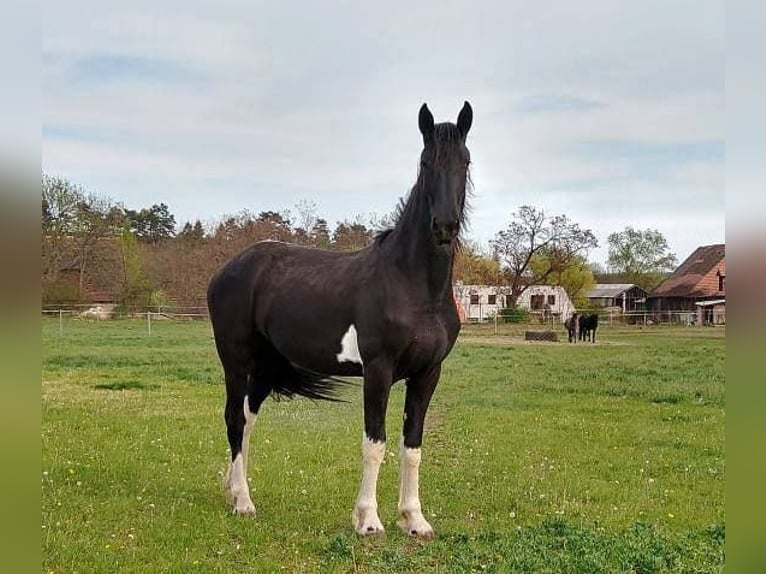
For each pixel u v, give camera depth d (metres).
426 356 5.27
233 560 4.75
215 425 9.87
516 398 13.02
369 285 5.36
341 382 6.53
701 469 7.62
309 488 6.64
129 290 38.91
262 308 6.07
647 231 71.06
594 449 8.64
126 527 5.27
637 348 24.62
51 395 12.54
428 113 5.13
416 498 5.43
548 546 4.92
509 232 50.94
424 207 5.08
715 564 4.49
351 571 4.58
